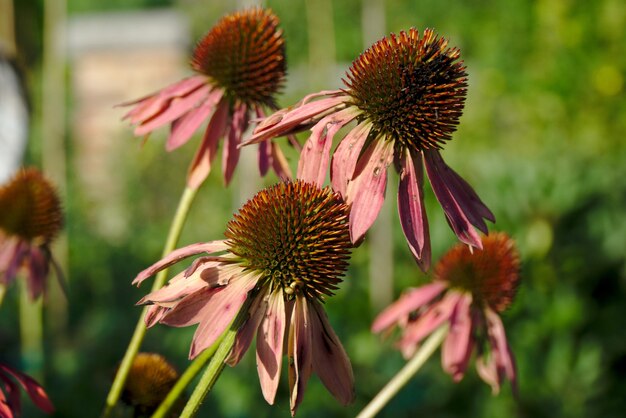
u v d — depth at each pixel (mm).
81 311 1354
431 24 1737
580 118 1521
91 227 1643
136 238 1563
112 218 1721
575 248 1110
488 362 598
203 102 541
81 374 1029
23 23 1845
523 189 1135
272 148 527
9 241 617
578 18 1539
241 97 549
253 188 1324
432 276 627
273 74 556
